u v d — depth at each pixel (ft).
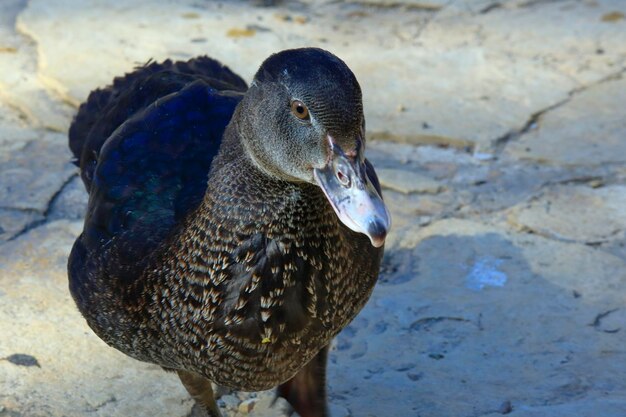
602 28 35.83
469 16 36.86
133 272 17.52
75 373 21.47
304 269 16.71
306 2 38.09
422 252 25.22
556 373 21.43
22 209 26.78
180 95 19.74
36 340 22.30
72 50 33.71
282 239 16.46
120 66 32.91
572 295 23.72
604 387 20.99
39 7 36.70
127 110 21.09
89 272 18.38
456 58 34.04
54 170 28.50
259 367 17.35
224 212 16.52
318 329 17.42
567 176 28.32
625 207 26.99
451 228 26.09
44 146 29.58
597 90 32.22
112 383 21.24
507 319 23.02
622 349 22.06
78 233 25.95
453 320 23.02
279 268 16.56
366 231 15.11
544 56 34.14
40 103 31.24
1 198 27.22
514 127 30.30
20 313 23.08
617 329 22.63
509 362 21.81
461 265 24.77
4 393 20.83
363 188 15.39
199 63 23.07
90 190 21.18
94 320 18.53
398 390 21.12
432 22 36.50
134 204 18.40
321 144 15.53
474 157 29.27
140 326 17.66
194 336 17.16
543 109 31.19
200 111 19.53
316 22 36.63
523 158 29.14
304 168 15.79
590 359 21.79
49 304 23.40
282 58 15.90
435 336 22.59
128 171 18.84
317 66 15.55
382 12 37.35
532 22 36.32
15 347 22.04
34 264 24.75
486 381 21.30
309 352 17.67
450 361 21.89
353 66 33.50
